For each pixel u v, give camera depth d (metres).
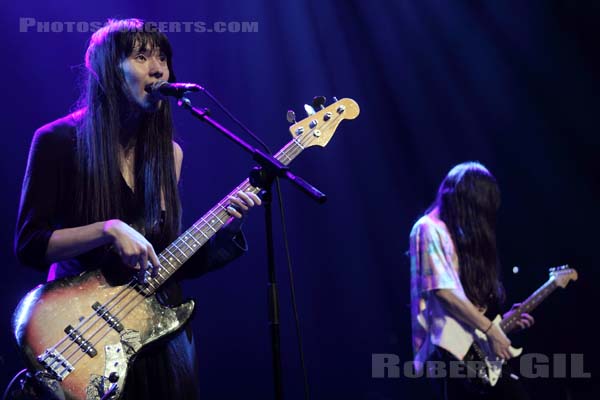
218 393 5.97
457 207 3.46
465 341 3.23
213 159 5.99
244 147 2.29
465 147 6.43
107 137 2.19
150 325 2.08
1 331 4.81
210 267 2.39
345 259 6.47
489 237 3.45
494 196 3.50
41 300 2.01
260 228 6.36
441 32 6.43
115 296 2.08
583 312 5.30
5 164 5.09
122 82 2.24
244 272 6.28
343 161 6.54
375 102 6.47
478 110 6.43
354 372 6.27
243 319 6.18
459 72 6.45
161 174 2.30
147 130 2.31
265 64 6.14
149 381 2.10
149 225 2.23
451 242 3.41
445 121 6.46
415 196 6.47
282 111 6.18
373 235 6.49
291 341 6.26
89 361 1.97
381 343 6.32
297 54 6.23
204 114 2.29
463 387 3.20
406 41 6.43
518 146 6.37
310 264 6.42
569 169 6.24
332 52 6.34
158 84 2.25
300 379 6.18
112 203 2.17
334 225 6.48
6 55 5.19
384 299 6.42
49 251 2.02
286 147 2.55
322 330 6.34
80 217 2.15
